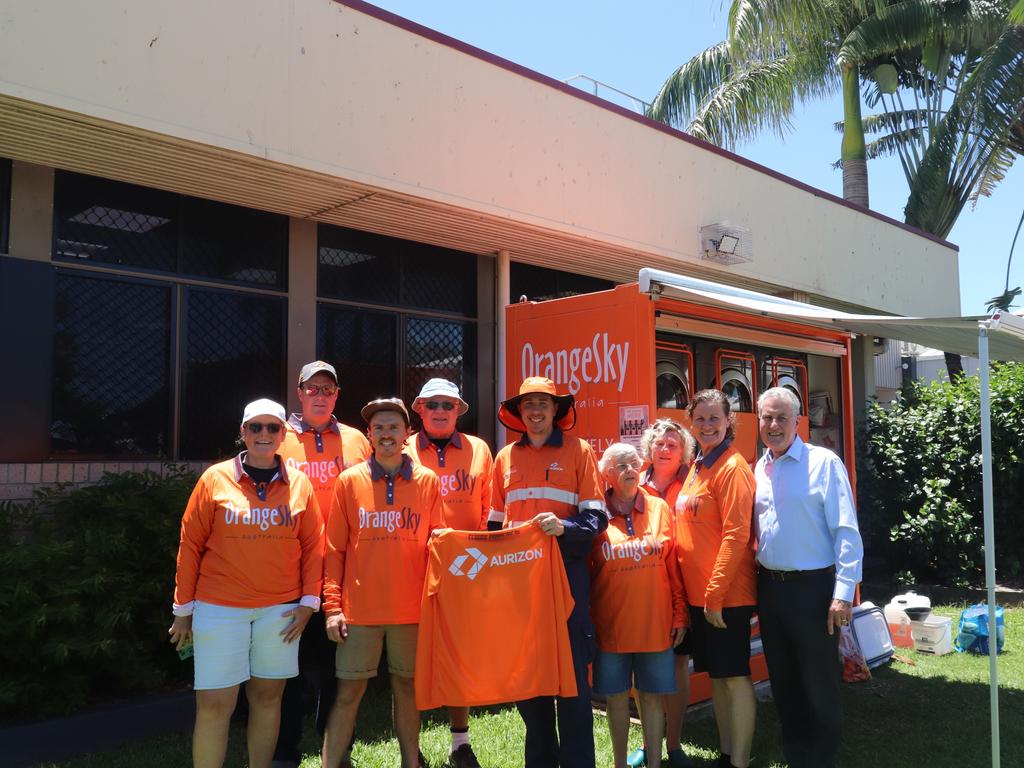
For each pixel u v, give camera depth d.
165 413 6.06
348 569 3.90
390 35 6.25
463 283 8.09
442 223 7.07
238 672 3.61
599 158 7.76
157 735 4.75
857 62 13.30
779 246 9.69
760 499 4.17
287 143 5.64
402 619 3.85
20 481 5.23
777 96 14.04
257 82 5.52
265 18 5.58
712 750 4.68
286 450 4.30
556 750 3.91
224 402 6.36
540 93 7.29
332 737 3.91
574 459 4.06
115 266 5.87
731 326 5.98
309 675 5.28
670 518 4.39
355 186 6.08
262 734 3.75
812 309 5.54
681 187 8.57
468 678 3.72
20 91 4.58
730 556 4.04
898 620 7.12
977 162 13.29
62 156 5.43
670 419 5.06
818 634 3.97
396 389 7.45
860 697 5.71
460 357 8.01
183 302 6.20
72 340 5.66
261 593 3.64
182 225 6.25
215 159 5.53
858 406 12.11
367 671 3.88
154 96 5.07
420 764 4.38
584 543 3.92
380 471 3.92
